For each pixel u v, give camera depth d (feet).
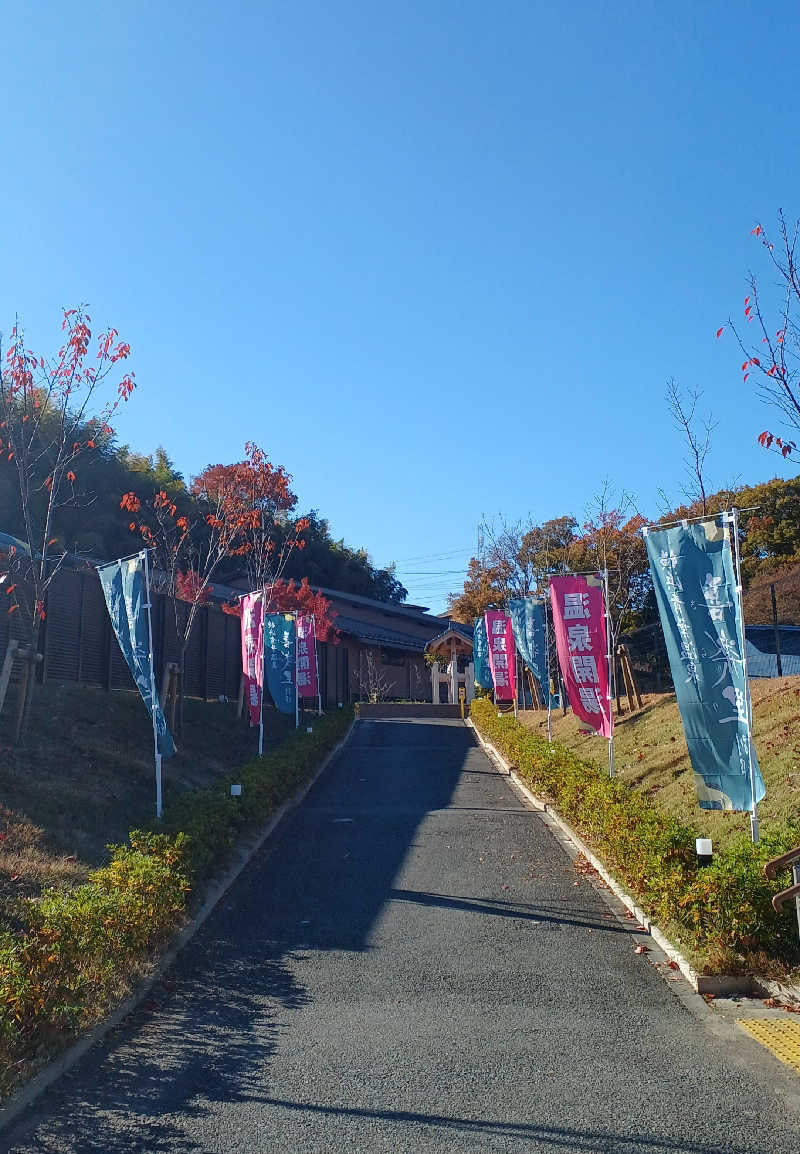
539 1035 22.41
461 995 25.80
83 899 25.17
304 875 41.39
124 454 143.23
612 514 104.22
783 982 25.39
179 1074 20.01
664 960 29.09
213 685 89.20
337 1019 23.79
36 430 54.03
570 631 56.03
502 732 87.15
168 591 85.30
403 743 104.27
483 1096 18.60
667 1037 22.20
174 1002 25.23
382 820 55.31
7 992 19.52
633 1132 16.83
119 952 25.86
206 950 30.30
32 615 52.70
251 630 68.59
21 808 38.14
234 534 83.05
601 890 38.55
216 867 40.04
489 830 52.11
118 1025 23.16
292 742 72.38
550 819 55.67
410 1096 18.65
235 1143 16.60
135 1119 17.69
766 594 116.16
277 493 83.15
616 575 99.50
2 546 61.41
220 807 41.47
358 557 245.86
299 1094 18.83
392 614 193.06
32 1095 18.42
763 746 48.49
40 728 51.29
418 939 31.63
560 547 119.24
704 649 34.47
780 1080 19.26
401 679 186.39
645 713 75.87
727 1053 20.98
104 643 67.56
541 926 33.27
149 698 43.37
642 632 113.09
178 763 59.16
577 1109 17.89
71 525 121.08
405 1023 23.40
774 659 99.45
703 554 35.12
